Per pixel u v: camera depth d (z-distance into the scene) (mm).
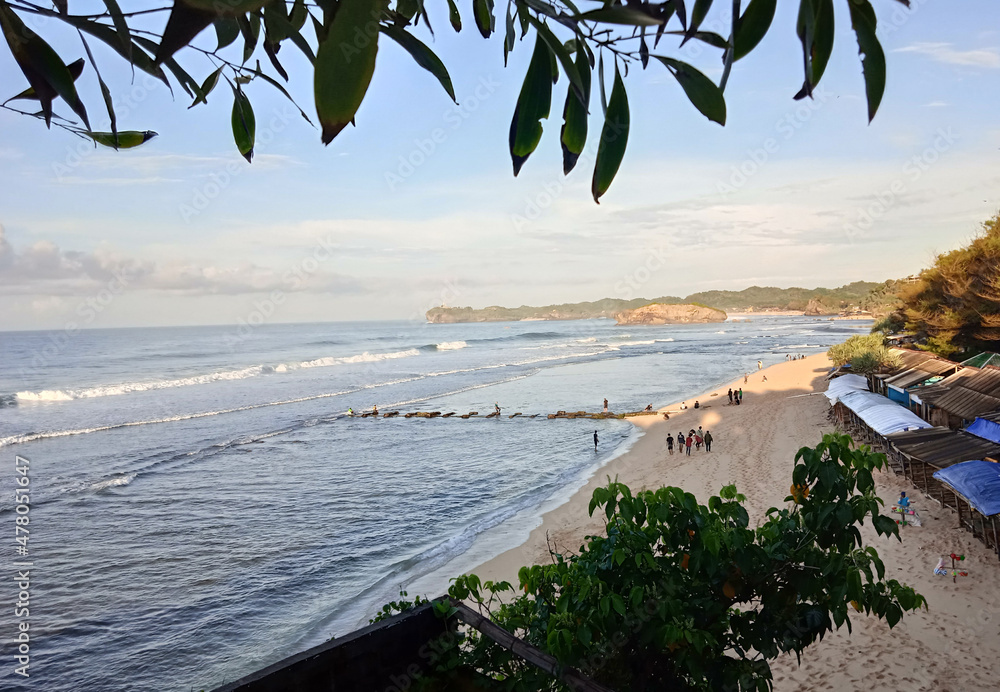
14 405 59406
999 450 17969
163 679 14492
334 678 2861
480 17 1410
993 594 13266
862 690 10852
